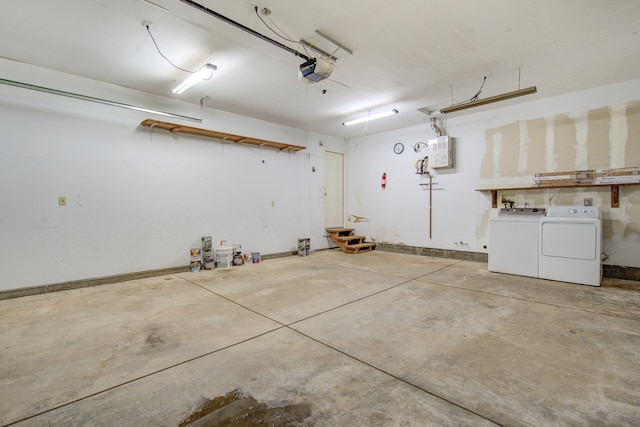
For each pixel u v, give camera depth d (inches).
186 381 74.9
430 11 106.7
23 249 146.1
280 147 250.2
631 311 119.5
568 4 102.7
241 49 132.7
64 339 98.1
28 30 117.6
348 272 195.5
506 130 209.9
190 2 98.3
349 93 184.7
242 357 86.4
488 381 73.8
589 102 177.9
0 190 140.6
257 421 60.5
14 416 62.2
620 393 68.4
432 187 250.2
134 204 179.8
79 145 161.2
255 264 225.3
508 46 130.7
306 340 97.0
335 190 308.3
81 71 154.7
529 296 140.3
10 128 142.9
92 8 104.0
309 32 119.6
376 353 88.3
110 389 71.6
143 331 104.3
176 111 195.0
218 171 217.8
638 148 163.9
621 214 169.2
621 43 127.8
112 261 171.8
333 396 68.5
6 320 114.3
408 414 62.2
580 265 159.2
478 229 225.8
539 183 195.6
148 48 131.7
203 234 209.9
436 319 113.4
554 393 68.7
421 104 205.5
